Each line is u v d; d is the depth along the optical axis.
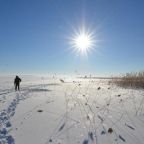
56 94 12.49
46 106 8.01
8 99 11.26
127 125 5.52
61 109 7.39
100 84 22.22
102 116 6.39
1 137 4.76
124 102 8.94
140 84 18.02
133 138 4.63
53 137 4.66
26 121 5.93
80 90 14.93
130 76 19.86
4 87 24.23
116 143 4.34
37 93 13.80
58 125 5.48
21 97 11.83
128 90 14.74
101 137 4.66
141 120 6.00
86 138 4.59
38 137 4.67
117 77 21.45
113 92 13.22
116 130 5.11
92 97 10.59
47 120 5.96
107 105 8.18
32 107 7.94
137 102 8.95
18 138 4.64
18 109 7.67
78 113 6.75
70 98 10.26
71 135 4.76
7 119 6.29
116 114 6.67
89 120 5.94
